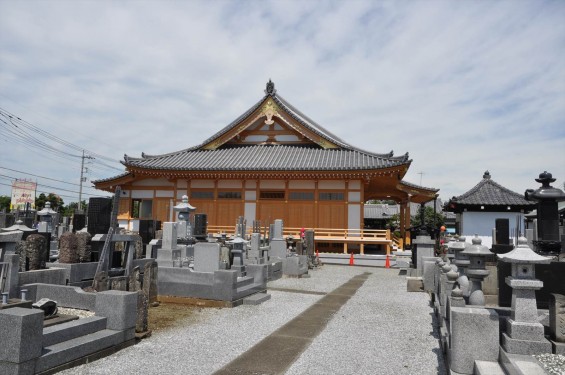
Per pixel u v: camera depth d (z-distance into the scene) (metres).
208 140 42.25
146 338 8.98
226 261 16.78
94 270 13.05
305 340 9.27
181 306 12.84
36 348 6.24
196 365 7.40
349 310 12.89
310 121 47.03
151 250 17.42
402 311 12.83
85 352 7.18
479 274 7.51
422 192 37.53
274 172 35.06
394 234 47.50
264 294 14.73
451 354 6.49
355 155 38.03
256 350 8.42
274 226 23.33
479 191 32.50
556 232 11.93
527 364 5.54
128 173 39.44
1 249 9.81
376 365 7.64
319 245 35.16
